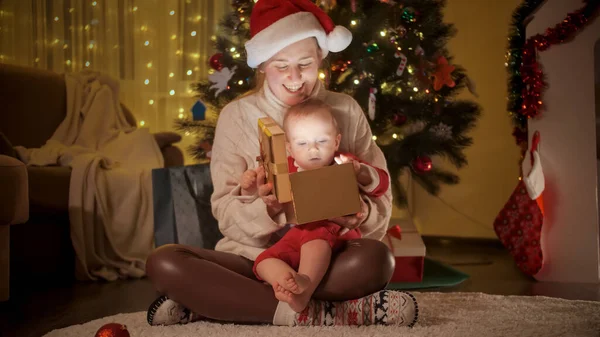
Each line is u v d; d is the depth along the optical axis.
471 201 4.42
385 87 3.13
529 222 2.91
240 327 1.75
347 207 1.69
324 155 1.80
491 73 4.36
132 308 2.35
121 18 4.71
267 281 1.70
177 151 4.04
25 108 3.80
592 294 2.51
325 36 1.98
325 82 2.63
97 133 3.90
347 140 2.07
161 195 2.89
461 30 4.51
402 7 3.14
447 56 3.34
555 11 2.84
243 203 1.88
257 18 1.99
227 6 4.75
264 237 1.87
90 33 4.65
